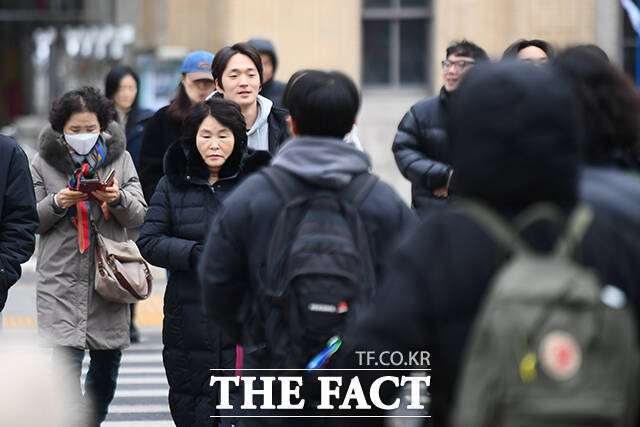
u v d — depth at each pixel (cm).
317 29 5409
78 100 1719
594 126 789
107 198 1670
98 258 1667
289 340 962
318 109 1013
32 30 7800
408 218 1019
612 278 664
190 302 1459
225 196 1491
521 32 5338
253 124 1714
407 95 5569
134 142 2606
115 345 1711
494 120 662
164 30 5731
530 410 590
